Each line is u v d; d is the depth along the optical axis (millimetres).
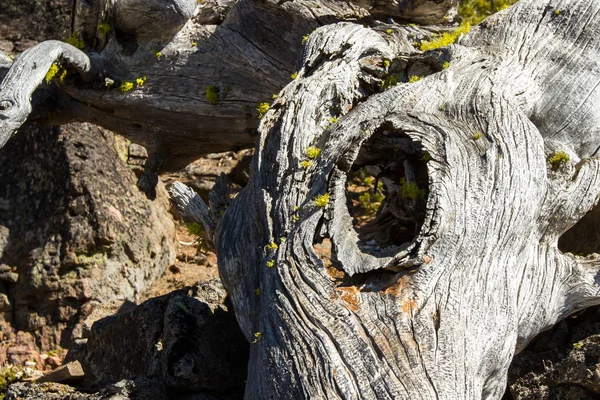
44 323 10406
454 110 7766
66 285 10461
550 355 7875
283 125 7734
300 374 6332
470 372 6480
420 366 6301
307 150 7512
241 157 12438
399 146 7500
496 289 6992
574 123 8422
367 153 7734
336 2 9406
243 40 9562
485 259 7008
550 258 7699
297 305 6645
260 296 7066
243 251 7449
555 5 8859
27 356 10219
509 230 7195
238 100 9648
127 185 11219
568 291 7719
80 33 9859
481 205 7078
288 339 6520
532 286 7453
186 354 7738
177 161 10422
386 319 6492
